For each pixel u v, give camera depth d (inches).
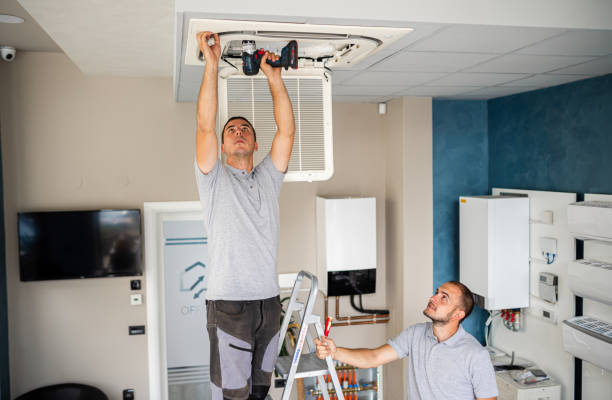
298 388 152.1
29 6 87.8
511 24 76.9
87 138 151.6
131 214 150.1
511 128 162.6
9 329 148.9
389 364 173.3
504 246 150.3
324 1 67.7
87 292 153.8
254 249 66.1
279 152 72.6
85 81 150.6
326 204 157.0
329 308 171.6
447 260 174.4
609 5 80.3
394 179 169.5
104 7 88.8
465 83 135.8
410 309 165.8
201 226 167.3
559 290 140.8
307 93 84.4
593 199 128.7
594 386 130.3
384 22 72.0
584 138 133.0
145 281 157.4
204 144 62.7
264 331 66.5
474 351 82.9
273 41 75.4
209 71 64.8
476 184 175.8
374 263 161.9
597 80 127.2
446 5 74.0
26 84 146.8
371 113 175.2
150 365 159.0
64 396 149.5
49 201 149.9
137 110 154.3
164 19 95.5
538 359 150.5
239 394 62.2
